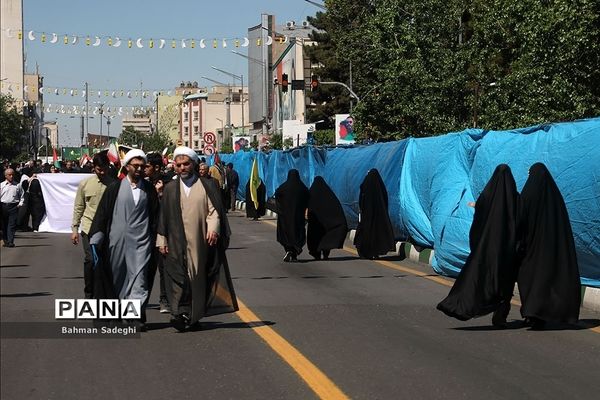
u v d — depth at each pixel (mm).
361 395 6379
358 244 16609
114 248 8562
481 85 24234
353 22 37406
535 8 18031
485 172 13469
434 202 14875
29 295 11297
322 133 52094
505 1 20375
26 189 23344
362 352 7926
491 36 21984
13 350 7938
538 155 12016
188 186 8664
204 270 8656
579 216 10953
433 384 6727
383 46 27188
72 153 70500
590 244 10852
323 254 16891
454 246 13664
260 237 21578
